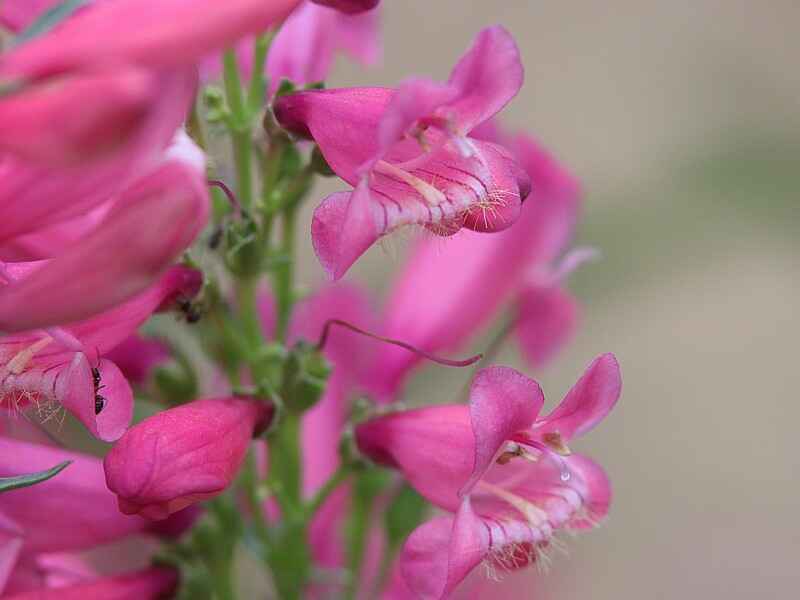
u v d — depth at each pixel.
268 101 0.28
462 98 0.26
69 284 0.23
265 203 0.28
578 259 0.32
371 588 0.32
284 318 0.30
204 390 0.31
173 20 0.23
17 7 0.28
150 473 0.26
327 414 0.32
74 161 0.22
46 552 0.28
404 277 0.32
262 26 0.23
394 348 0.32
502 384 0.26
